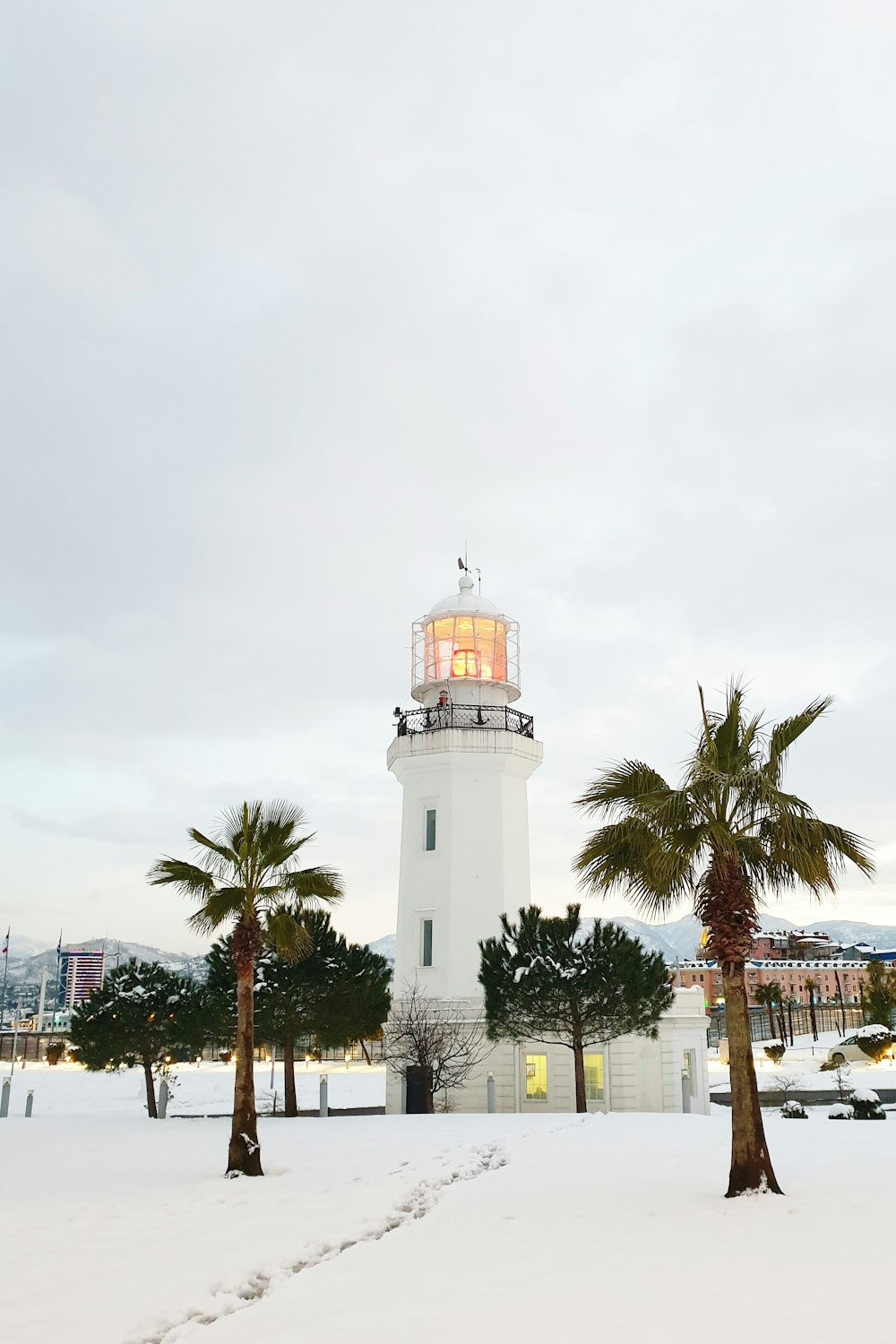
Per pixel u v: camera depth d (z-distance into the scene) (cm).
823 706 1623
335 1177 1655
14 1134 2533
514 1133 2248
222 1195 1503
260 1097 4441
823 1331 765
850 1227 1174
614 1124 2408
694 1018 3544
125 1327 829
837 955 19500
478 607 4197
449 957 3744
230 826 2003
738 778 1552
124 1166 1888
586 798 1681
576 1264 1005
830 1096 4288
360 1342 756
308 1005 3216
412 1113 3466
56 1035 9100
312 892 2008
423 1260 1037
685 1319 803
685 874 1614
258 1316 840
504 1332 772
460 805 3903
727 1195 1391
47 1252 1116
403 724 4075
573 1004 3141
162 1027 3294
